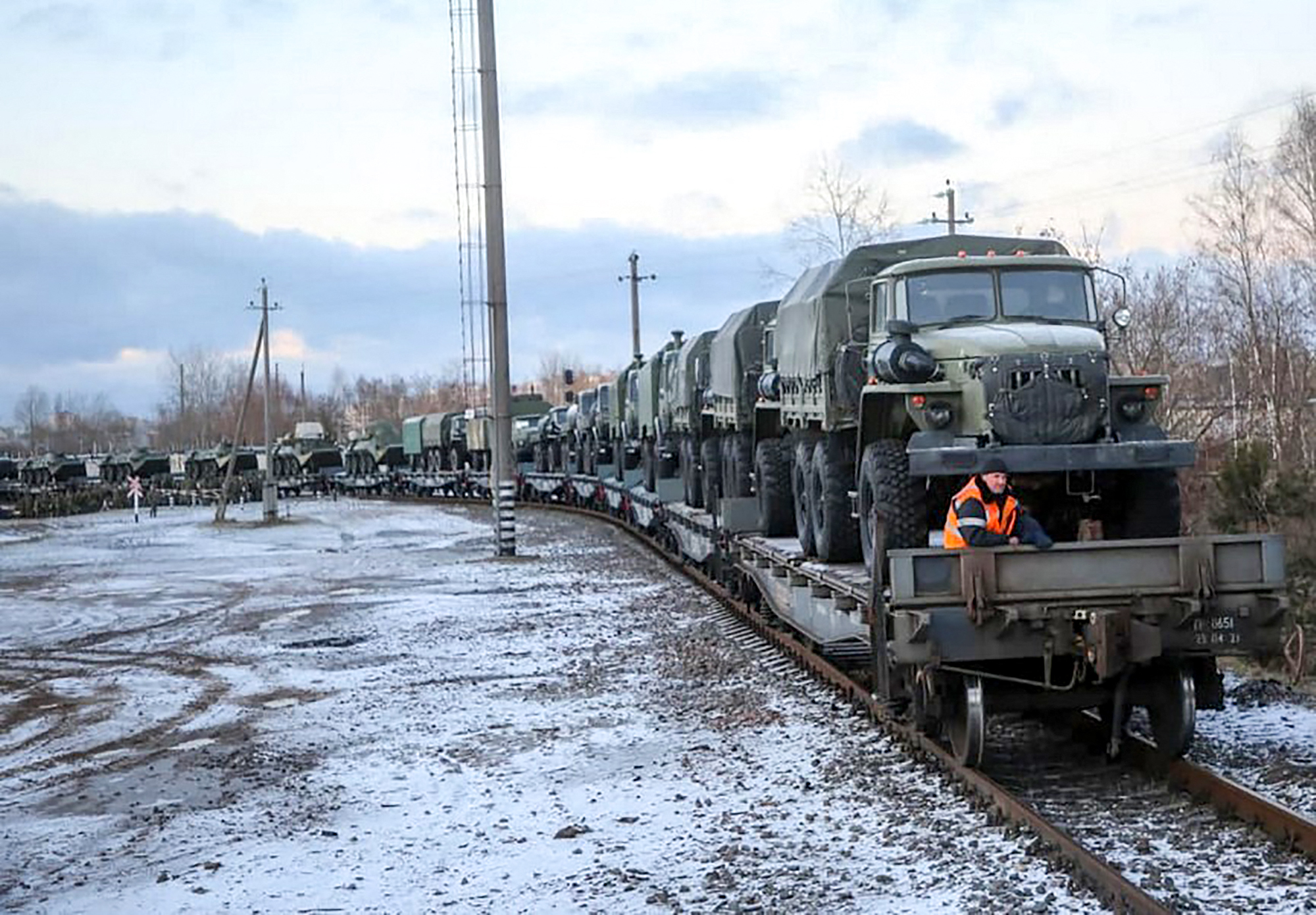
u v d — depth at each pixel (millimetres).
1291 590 14672
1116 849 7570
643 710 12578
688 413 23500
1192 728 9203
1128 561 8844
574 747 11188
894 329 11320
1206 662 9391
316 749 11672
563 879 7754
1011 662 9656
